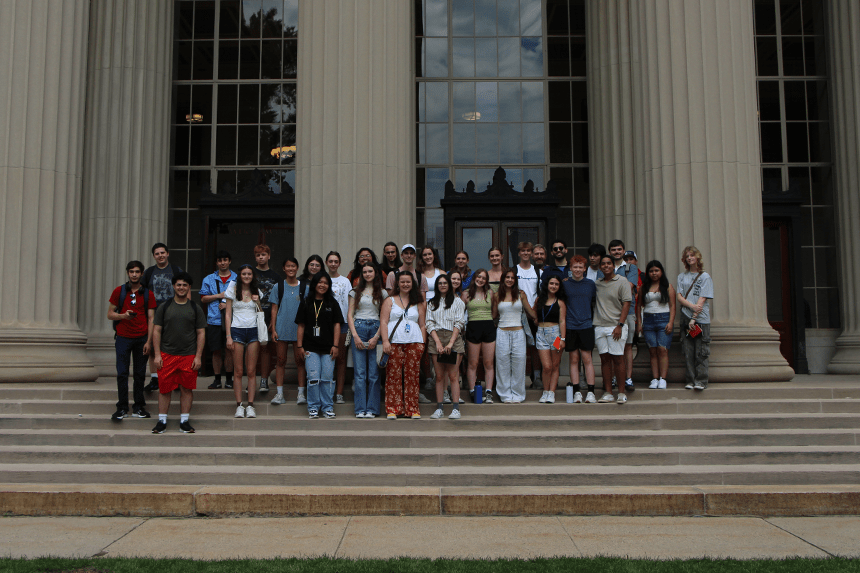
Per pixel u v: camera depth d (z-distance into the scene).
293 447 6.73
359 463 6.34
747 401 7.63
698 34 9.34
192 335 7.07
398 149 9.21
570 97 13.71
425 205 13.51
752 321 8.84
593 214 12.39
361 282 7.64
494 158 13.59
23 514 5.54
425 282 8.17
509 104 13.73
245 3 13.73
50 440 6.83
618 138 11.77
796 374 12.20
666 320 8.18
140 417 7.22
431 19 14.00
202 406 7.67
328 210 8.89
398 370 7.27
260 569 4.05
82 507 5.52
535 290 8.41
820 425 7.15
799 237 12.53
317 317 7.31
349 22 9.16
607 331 7.71
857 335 11.93
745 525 5.20
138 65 12.30
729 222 8.98
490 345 7.91
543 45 13.87
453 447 6.71
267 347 8.11
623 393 7.62
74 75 9.77
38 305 9.09
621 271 8.55
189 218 12.97
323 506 5.50
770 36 13.55
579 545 4.65
